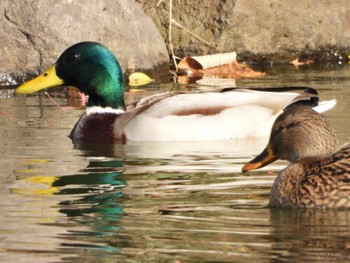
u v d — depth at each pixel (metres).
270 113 14.63
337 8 22.45
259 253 8.70
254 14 21.84
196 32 21.83
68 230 9.48
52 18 19.02
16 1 18.97
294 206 10.30
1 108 16.64
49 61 18.97
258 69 21.19
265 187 11.17
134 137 14.35
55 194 10.95
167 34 21.78
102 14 19.53
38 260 8.62
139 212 10.12
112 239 9.16
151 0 21.75
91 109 14.82
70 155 13.24
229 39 21.77
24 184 11.45
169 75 20.33
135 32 20.06
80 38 19.22
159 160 12.87
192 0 21.75
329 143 10.75
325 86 18.11
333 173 10.36
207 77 19.91
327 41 22.36
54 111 16.36
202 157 13.02
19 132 14.67
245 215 9.99
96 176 11.89
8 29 18.92
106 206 10.36
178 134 14.34
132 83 19.19
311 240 9.07
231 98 14.67
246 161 12.70
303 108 10.96
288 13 22.11
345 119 14.99
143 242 9.05
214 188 11.14
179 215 9.98
